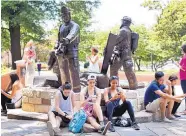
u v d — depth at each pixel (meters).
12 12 15.98
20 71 8.26
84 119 5.11
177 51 17.75
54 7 17.17
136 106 6.47
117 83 5.66
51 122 5.04
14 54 17.42
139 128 5.40
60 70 6.49
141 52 22.42
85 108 5.28
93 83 5.39
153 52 21.81
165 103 6.05
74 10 18.28
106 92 5.60
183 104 8.46
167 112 6.31
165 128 5.54
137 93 6.58
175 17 16.98
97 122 5.28
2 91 6.89
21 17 15.47
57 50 6.18
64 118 5.27
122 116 5.88
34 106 6.53
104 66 7.01
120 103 5.70
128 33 7.12
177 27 16.75
